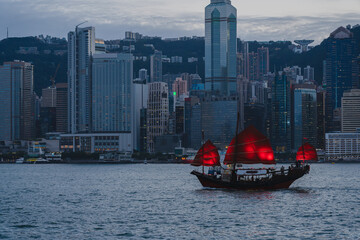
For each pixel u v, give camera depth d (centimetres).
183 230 13675
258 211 16512
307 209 16938
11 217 16050
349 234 13150
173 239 12644
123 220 15262
